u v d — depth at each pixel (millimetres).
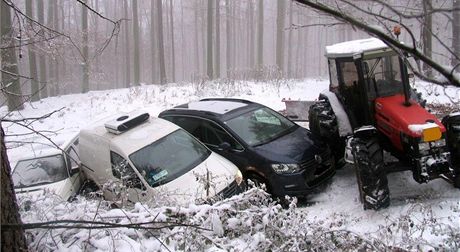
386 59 6754
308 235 4457
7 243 3078
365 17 1650
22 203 4613
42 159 8109
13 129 13086
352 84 7230
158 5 32094
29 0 26469
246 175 7527
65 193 7195
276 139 7832
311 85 18766
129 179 6762
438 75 1689
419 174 6062
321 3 1630
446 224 5227
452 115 6375
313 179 7258
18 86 11953
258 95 16562
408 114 6328
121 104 17406
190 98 17344
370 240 4566
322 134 7738
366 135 6457
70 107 17922
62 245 3861
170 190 6363
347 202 6738
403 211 6020
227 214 4734
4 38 4945
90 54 20047
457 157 6238
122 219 4336
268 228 4520
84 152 7934
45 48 5402
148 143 7277
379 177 6074
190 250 4188
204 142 8203
